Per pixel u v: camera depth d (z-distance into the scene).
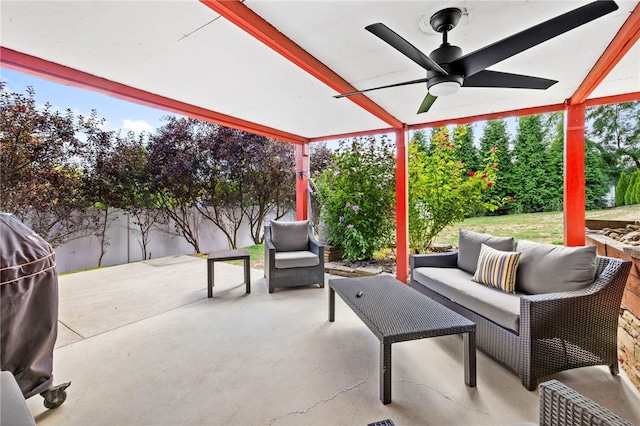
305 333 2.80
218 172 7.59
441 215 4.88
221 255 3.96
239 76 2.77
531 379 1.91
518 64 2.51
